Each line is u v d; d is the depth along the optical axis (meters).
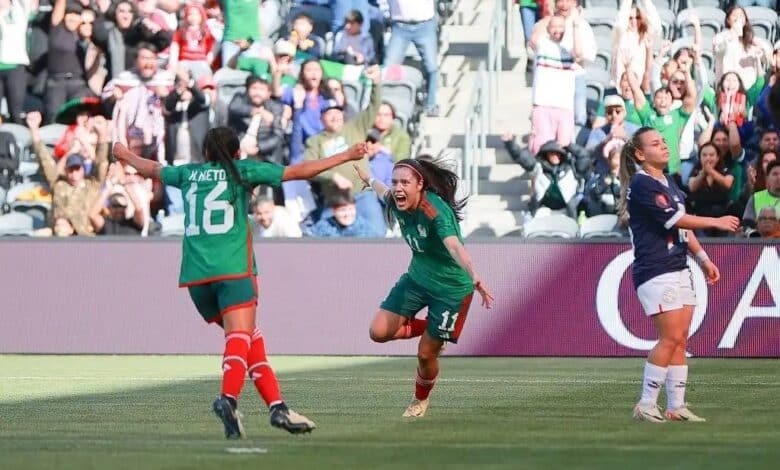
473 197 62.09
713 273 30.34
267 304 53.59
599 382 41.50
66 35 60.19
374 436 25.80
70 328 54.44
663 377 29.28
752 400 35.28
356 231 56.34
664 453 22.80
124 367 48.31
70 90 60.06
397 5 61.97
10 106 60.84
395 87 61.50
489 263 53.06
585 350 52.62
